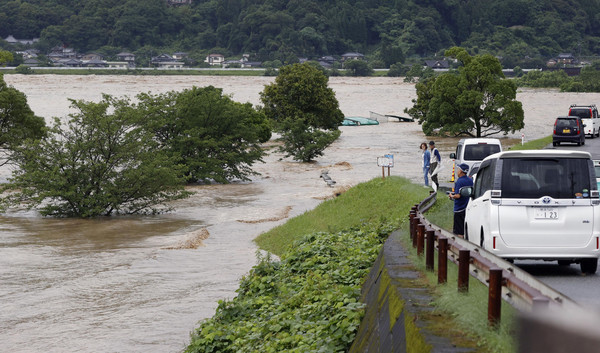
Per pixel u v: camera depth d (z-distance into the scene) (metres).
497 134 106.06
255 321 16.83
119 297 23.83
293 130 78.00
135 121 49.16
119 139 49.31
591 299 12.63
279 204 49.16
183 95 65.88
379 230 24.84
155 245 34.75
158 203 48.66
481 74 97.12
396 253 14.97
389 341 9.02
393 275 11.84
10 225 42.03
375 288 13.12
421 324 8.04
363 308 13.08
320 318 14.37
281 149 78.94
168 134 65.62
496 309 7.58
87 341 18.56
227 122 65.00
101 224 42.34
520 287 7.02
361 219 34.16
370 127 133.25
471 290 9.74
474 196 16.67
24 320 21.02
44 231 39.66
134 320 20.83
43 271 28.45
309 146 76.81
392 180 41.47
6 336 19.23
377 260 16.25
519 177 14.82
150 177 46.88
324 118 108.62
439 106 103.19
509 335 7.03
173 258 31.11
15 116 65.44
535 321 4.11
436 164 38.72
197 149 64.69
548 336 4.00
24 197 47.16
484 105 99.62
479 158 34.69
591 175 14.74
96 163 46.59
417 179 51.94
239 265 29.36
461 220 19.91
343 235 26.61
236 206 48.88
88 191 47.47
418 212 17.56
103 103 49.78
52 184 45.88
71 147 46.44
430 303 9.12
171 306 22.44
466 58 98.56
